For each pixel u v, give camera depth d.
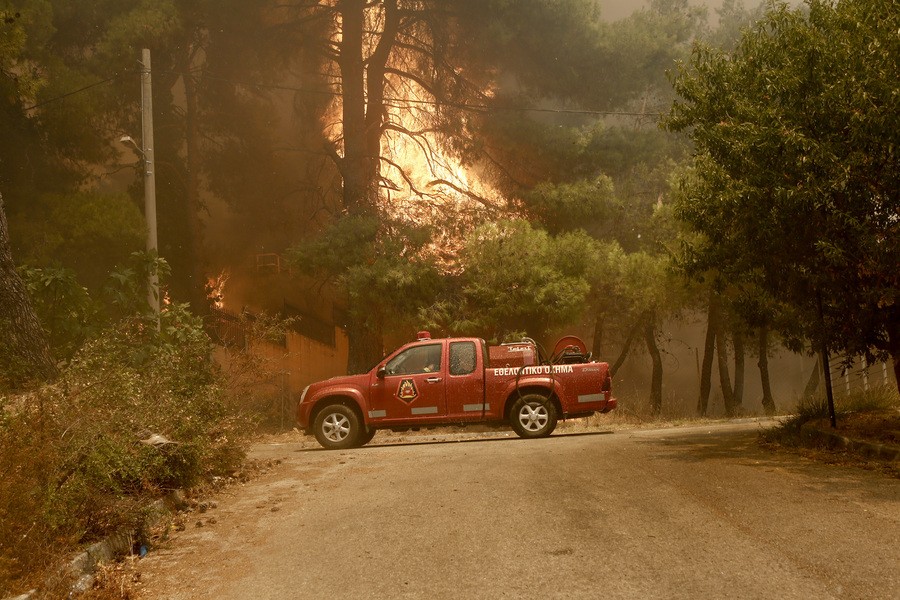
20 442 6.16
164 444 8.27
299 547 6.55
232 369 13.23
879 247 9.66
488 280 25.02
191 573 6.04
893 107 9.13
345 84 32.16
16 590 5.14
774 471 8.99
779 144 10.09
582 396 15.36
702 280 12.91
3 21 21.11
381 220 27.83
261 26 32.31
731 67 11.64
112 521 6.70
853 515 6.66
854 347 11.50
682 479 8.61
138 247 26.02
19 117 27.12
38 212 25.78
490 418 15.37
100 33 30.84
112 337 10.57
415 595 5.17
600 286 28.44
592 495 7.88
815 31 10.44
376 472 10.38
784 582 5.04
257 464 11.38
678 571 5.35
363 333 28.16
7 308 11.72
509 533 6.52
